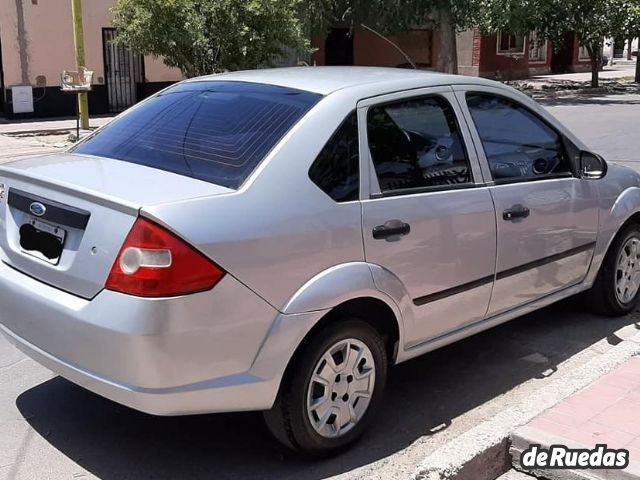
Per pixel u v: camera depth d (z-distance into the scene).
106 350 3.12
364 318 3.75
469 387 4.49
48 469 3.54
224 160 3.52
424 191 3.94
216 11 14.87
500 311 4.47
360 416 3.72
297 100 3.79
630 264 5.51
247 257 3.19
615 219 5.19
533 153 4.70
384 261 3.67
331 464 3.62
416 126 4.04
